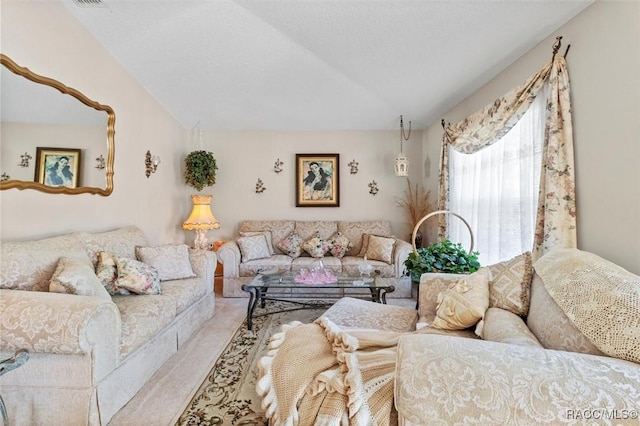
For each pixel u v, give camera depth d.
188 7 2.08
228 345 2.37
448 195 3.53
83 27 2.30
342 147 4.60
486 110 2.60
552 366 0.76
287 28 2.23
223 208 4.58
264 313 3.10
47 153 2.07
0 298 1.39
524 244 2.22
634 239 1.50
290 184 4.60
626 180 1.53
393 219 4.59
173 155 3.99
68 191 2.22
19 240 1.92
